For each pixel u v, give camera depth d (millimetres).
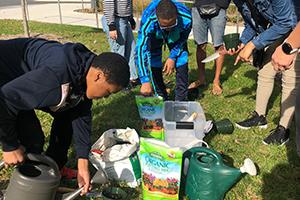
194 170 3045
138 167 3340
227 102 5309
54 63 2367
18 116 2799
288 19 3404
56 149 3250
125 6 5586
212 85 5938
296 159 3904
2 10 15305
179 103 4086
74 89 2504
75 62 2404
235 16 12031
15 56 2604
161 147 2967
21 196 2447
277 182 3549
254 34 4070
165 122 3615
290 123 4172
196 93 5402
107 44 8586
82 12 14695
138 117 4750
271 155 3953
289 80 3926
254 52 4230
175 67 4703
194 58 7316
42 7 16234
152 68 4727
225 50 4047
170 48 4559
